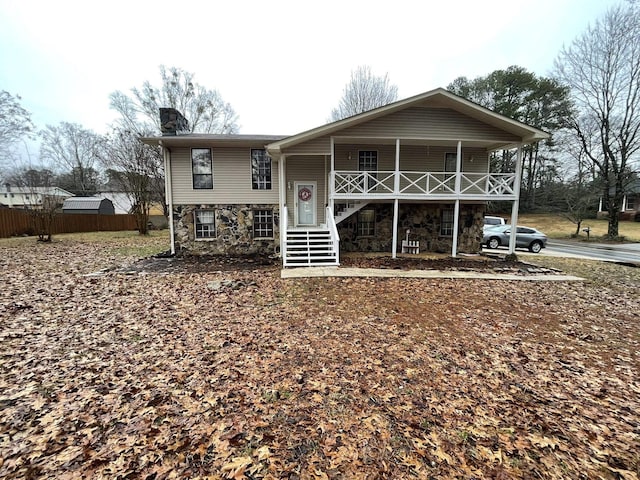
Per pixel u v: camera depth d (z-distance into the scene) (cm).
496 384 349
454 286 795
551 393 334
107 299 642
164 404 298
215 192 1269
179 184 1254
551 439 262
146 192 2158
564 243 2166
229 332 481
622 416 296
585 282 876
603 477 222
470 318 564
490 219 1930
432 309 609
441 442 254
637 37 1948
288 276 870
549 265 1151
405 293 719
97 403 298
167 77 2508
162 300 641
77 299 638
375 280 838
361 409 296
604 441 261
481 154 1362
